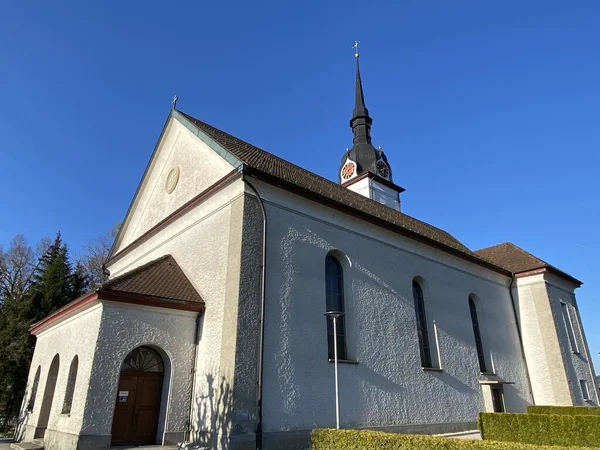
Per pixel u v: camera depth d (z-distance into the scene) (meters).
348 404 12.19
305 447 10.57
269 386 10.48
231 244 11.59
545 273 22.61
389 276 15.59
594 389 22.75
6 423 22.52
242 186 12.01
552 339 21.34
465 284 19.73
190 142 15.70
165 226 15.49
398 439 7.86
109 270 19.23
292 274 12.19
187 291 12.41
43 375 14.33
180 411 11.03
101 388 9.99
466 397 16.70
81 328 11.54
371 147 35.94
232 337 10.37
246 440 9.55
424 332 16.72
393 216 21.86
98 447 9.59
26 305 25.09
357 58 40.09
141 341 10.91
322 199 13.69
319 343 12.12
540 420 12.50
